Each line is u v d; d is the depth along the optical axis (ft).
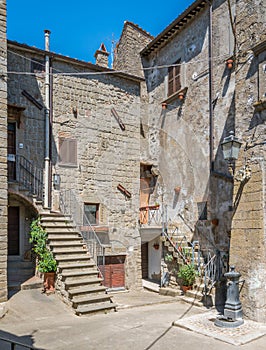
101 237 34.86
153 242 40.24
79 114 35.29
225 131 29.99
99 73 35.99
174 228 35.55
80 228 31.63
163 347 17.02
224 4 31.12
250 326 20.13
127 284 35.53
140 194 40.81
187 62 36.11
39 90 33.06
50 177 32.86
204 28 33.73
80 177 34.65
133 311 25.26
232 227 23.76
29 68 32.63
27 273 30.22
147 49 42.29
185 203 34.47
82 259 27.73
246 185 22.95
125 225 36.65
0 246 24.23
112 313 24.35
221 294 27.68
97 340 18.10
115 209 36.35
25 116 31.94
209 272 27.99
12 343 14.16
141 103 42.14
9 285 26.43
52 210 32.30
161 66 37.99
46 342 17.76
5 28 26.25
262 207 21.70
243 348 16.92
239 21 25.43
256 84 23.32
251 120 23.41
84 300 23.97
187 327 20.18
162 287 34.06
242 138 24.00
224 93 30.45
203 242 31.55
